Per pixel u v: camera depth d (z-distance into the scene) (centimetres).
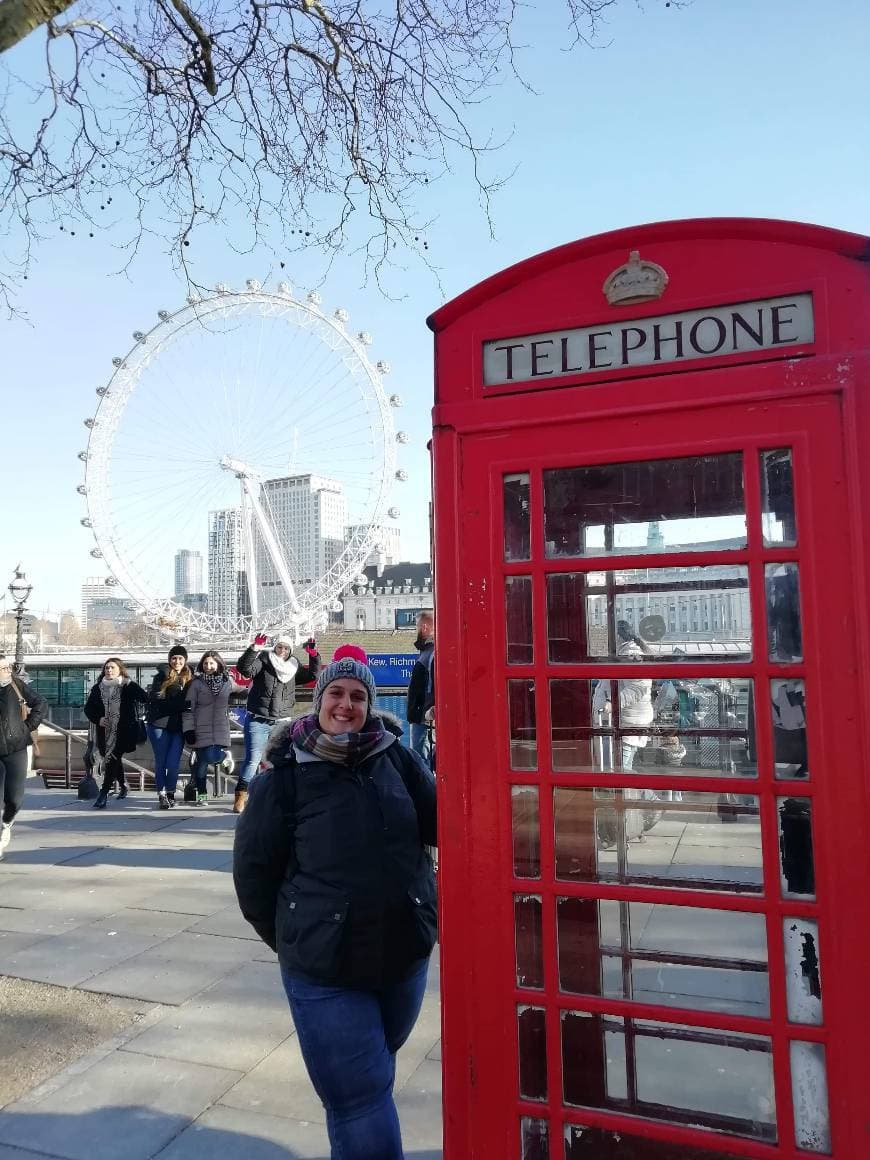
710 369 226
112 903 620
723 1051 233
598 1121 232
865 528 208
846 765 208
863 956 205
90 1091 360
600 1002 231
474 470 246
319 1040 257
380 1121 254
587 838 245
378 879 266
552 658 244
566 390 238
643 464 233
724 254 227
